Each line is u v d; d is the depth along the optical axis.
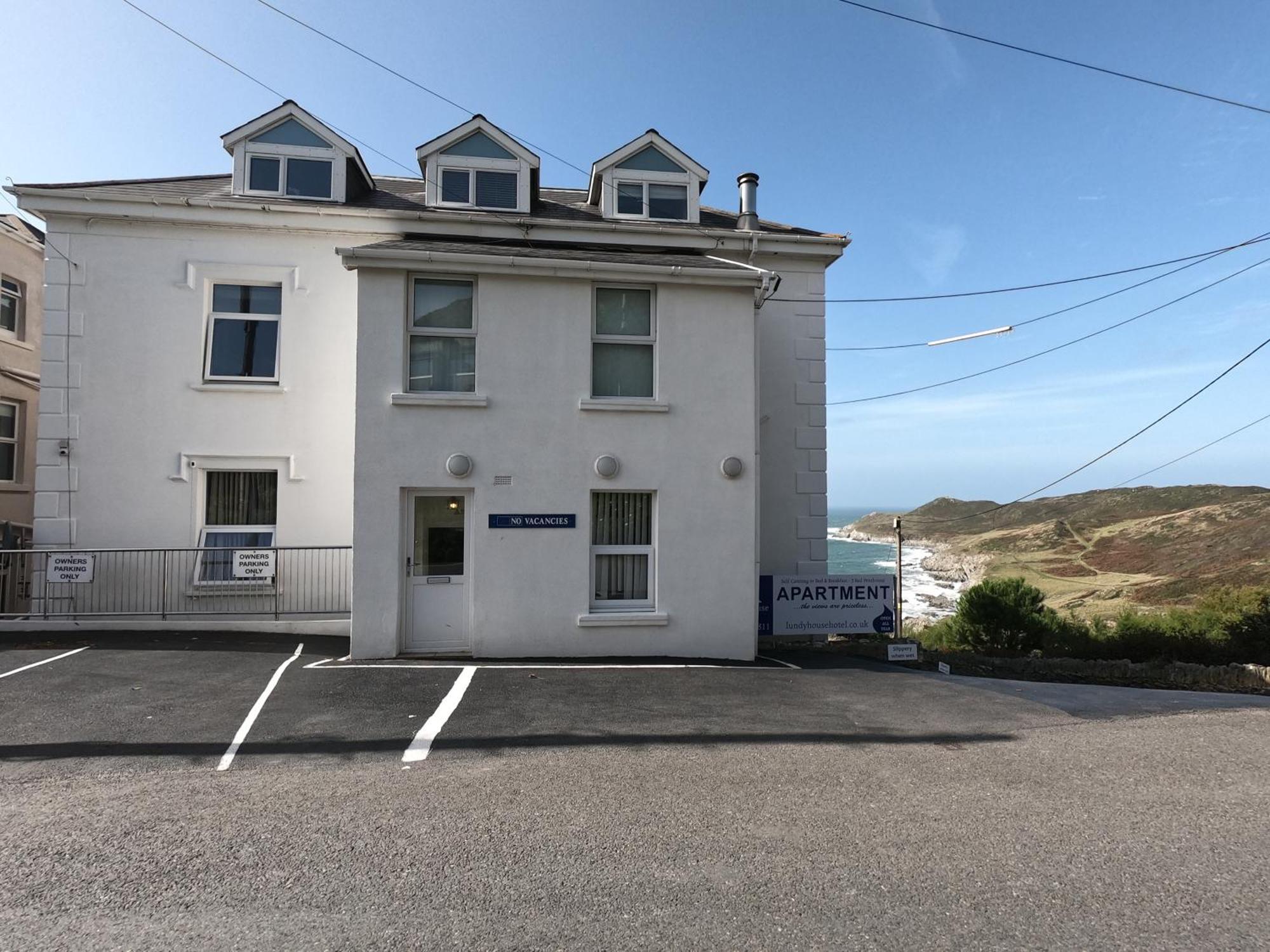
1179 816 4.44
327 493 10.97
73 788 4.68
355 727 6.05
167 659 8.42
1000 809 4.49
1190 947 2.99
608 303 10.01
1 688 7.00
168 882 3.44
